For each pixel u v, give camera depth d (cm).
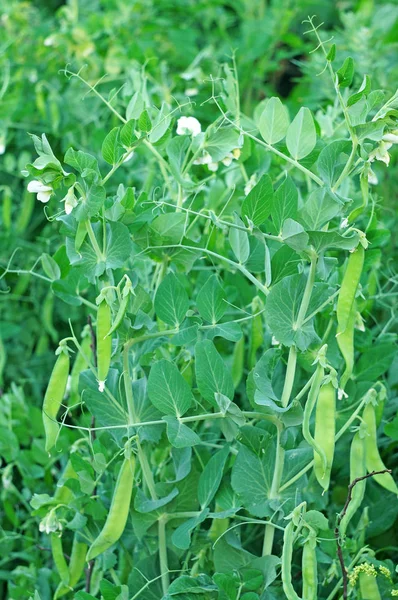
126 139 91
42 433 119
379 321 121
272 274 95
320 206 89
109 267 91
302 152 93
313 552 89
